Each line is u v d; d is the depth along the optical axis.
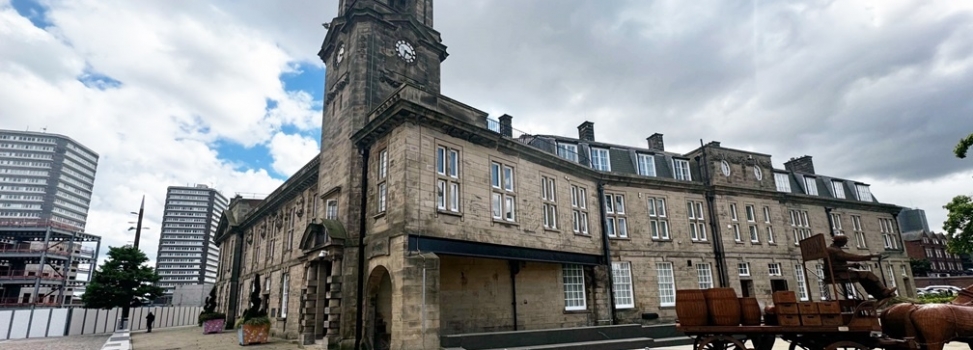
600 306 20.91
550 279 19.88
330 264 17.75
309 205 23.03
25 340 26.83
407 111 15.06
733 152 28.02
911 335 8.87
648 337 17.80
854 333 9.30
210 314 30.17
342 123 19.27
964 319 8.62
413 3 22.11
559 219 20.19
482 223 16.66
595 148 25.17
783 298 10.02
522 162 19.19
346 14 20.22
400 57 20.25
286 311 24.02
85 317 33.34
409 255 14.00
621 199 24.16
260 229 31.62
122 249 37.44
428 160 15.53
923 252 77.31
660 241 24.25
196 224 129.38
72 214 110.19
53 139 108.56
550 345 15.18
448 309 16.64
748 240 26.42
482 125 17.97
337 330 16.08
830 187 33.22
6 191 101.06
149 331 31.11
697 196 26.22
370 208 16.81
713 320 10.55
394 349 13.62
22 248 61.72
